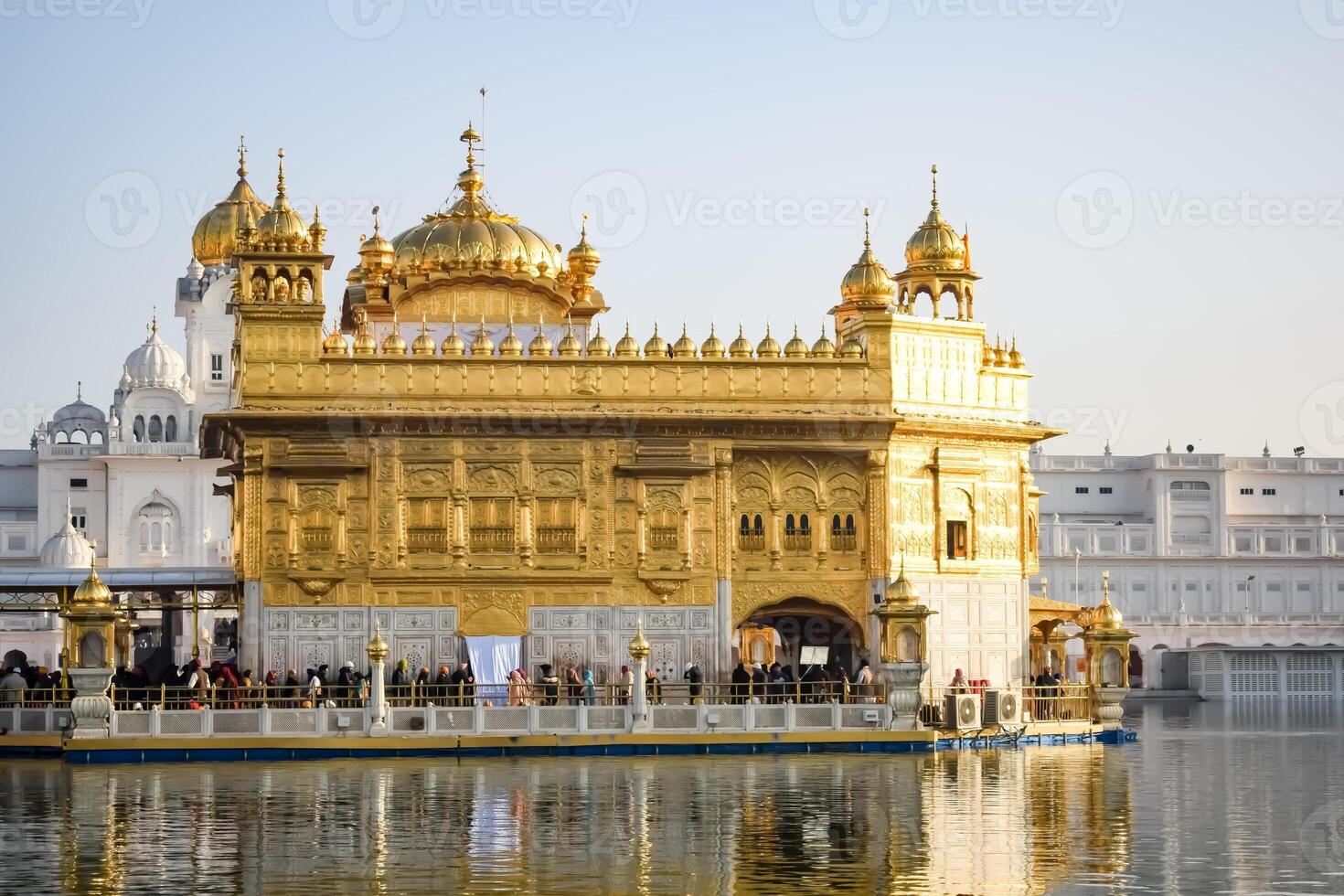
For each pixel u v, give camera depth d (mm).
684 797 30375
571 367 42156
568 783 32625
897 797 30547
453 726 37688
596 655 41844
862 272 45656
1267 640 102500
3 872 23031
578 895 21578
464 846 25094
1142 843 25547
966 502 44312
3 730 37281
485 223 49406
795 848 25000
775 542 42781
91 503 105562
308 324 41500
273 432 41094
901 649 40219
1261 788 32781
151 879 22594
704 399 42500
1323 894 21641
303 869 23297
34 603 44906
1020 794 31250
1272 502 110938
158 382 107000
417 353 41812
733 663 42750
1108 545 105688
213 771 34875
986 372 45031
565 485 41969
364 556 41281
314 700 38531
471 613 41562
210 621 82938
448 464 41625
